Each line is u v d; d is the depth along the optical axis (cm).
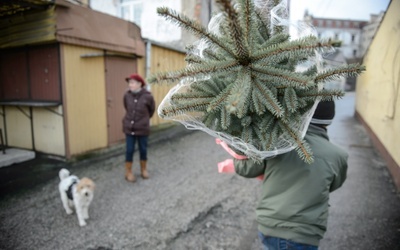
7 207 352
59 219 324
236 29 90
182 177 452
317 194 133
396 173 403
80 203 307
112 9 983
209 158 556
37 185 423
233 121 117
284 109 110
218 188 402
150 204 357
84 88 561
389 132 488
